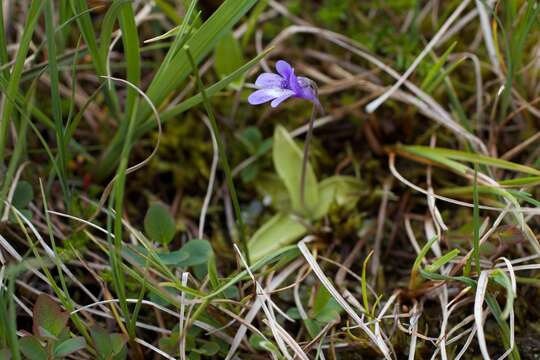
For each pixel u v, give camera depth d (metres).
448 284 0.35
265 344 0.32
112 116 0.38
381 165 0.39
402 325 0.34
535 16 0.36
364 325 0.33
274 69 0.41
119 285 0.32
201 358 0.34
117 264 0.32
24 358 0.32
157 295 0.34
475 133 0.39
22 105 0.34
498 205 0.36
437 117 0.38
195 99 0.35
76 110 0.39
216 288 0.33
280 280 0.35
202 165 0.39
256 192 0.39
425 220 0.37
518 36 0.37
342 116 0.40
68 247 0.34
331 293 0.33
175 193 0.39
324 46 0.41
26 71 0.35
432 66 0.38
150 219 0.34
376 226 0.37
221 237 0.37
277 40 0.40
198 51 0.34
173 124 0.39
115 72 0.40
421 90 0.38
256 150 0.39
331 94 0.40
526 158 0.38
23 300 0.34
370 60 0.39
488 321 0.34
